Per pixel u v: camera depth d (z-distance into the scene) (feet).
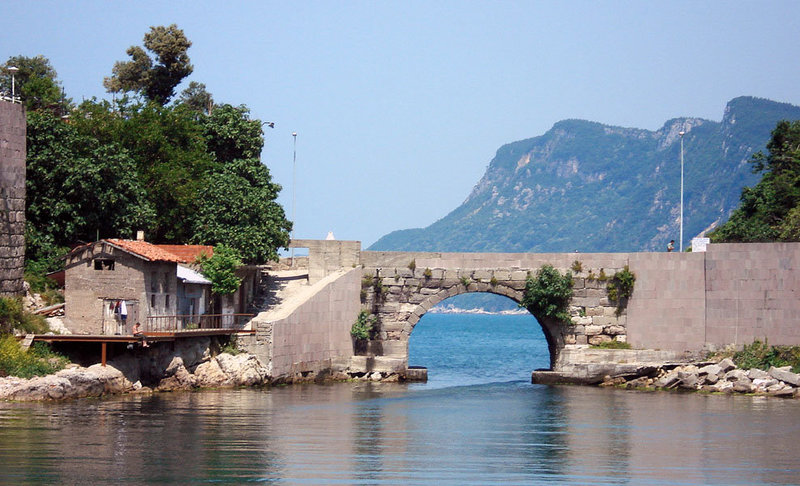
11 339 217.15
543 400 251.80
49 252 256.93
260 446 171.73
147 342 224.12
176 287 247.50
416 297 294.46
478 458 168.96
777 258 276.62
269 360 256.73
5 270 229.86
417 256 294.66
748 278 278.05
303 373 271.49
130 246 233.96
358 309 293.43
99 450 162.91
